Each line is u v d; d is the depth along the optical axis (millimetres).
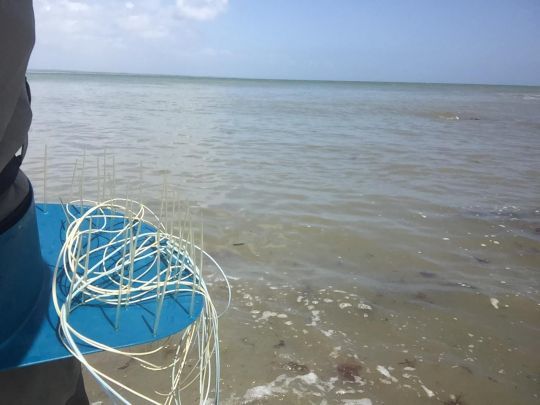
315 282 3678
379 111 22000
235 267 3875
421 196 6215
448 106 26922
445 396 2482
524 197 6293
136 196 5488
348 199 5961
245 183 6582
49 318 1205
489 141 11977
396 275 3855
